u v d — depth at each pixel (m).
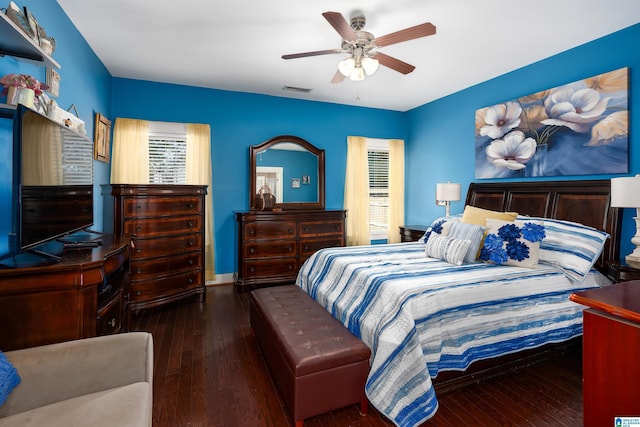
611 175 2.78
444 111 4.60
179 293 3.46
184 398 1.91
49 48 1.87
